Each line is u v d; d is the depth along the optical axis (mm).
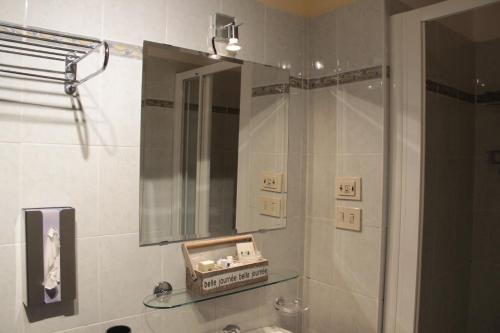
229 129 1498
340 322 1638
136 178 1245
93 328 1166
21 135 1035
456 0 1364
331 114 1671
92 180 1154
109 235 1191
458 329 2229
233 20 1475
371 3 1529
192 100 1378
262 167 1615
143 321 1271
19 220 1038
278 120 1663
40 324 1075
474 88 2252
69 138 1109
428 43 1793
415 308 1465
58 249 1055
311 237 1752
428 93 1823
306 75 1770
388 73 1520
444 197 2012
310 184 1759
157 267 1301
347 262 1611
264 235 1631
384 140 1499
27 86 1040
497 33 2135
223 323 1495
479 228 2303
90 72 1140
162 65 1291
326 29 1690
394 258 1513
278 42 1652
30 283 1013
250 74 1556
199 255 1403
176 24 1329
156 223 1293
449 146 2037
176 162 1341
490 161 2242
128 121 1223
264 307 1631
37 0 1050
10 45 1013
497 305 2242
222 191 1485
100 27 1159
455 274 2172
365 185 1550
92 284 1161
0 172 1010
